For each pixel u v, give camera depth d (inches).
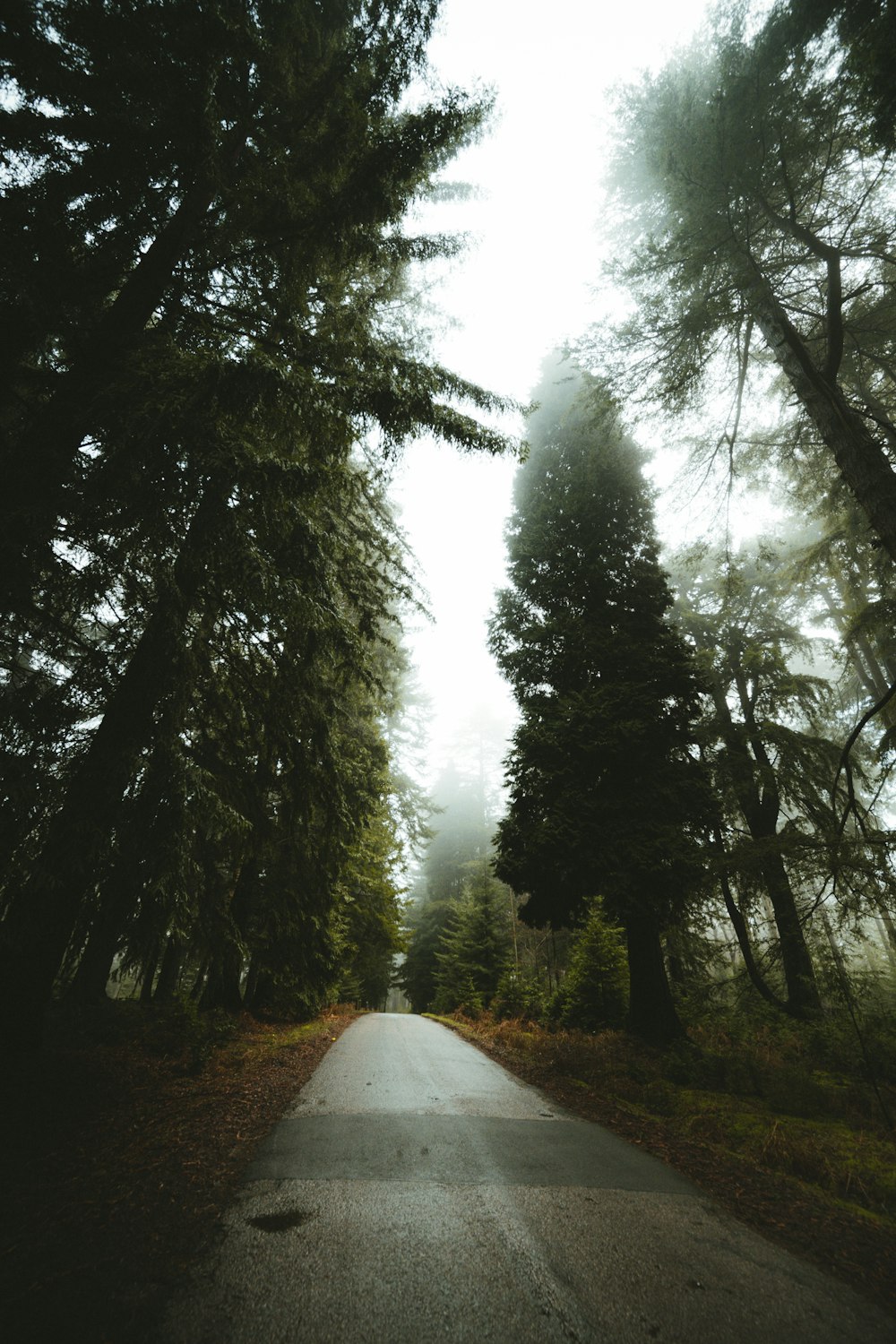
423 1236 135.4
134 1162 172.2
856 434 353.7
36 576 186.2
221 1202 150.2
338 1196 156.1
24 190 203.3
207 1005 523.8
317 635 239.5
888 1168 206.5
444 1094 287.4
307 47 256.5
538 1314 107.1
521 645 573.0
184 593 235.3
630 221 461.1
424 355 332.8
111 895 231.3
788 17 292.7
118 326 240.7
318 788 300.0
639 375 420.5
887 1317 112.7
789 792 589.9
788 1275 126.6
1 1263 114.3
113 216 233.5
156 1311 102.3
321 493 246.8
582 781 449.4
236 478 199.5
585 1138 221.6
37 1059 219.0
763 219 376.5
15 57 178.4
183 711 251.9
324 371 264.8
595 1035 506.6
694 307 379.2
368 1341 96.9
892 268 379.9
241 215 237.9
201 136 213.5
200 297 271.9
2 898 191.9
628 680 487.2
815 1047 413.7
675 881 394.9
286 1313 103.7
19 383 209.8
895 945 504.1
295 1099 264.1
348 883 633.0
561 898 451.8
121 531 197.5
